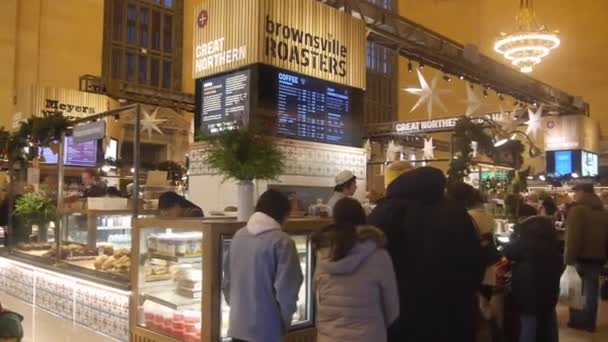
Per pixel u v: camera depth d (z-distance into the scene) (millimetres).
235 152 3213
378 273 2287
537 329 4273
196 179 5469
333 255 2328
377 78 24797
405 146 18906
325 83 5578
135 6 17094
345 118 5793
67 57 14633
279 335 2646
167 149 13859
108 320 3957
